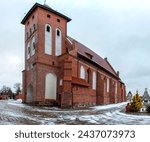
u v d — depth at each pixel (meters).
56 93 39.59
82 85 39.94
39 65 37.53
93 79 48.00
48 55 39.31
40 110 28.06
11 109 24.73
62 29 42.47
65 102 35.84
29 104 38.16
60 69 39.88
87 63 45.41
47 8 39.62
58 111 28.52
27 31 44.03
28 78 41.94
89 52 53.16
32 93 39.78
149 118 21.95
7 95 69.00
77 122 18.30
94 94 47.62
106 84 56.19
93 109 34.03
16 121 15.98
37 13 38.78
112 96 58.59
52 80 39.34
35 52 38.59
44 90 37.75
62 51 42.03
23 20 45.22
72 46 41.22
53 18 40.94
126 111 28.95
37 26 38.34
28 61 42.53
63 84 36.59
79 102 38.72
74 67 39.91
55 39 40.91
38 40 37.94
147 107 29.36
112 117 22.78
